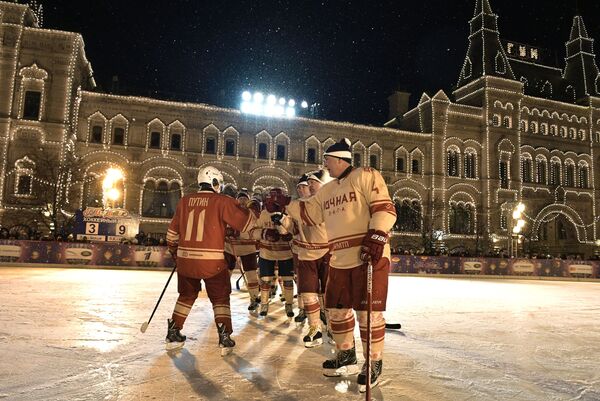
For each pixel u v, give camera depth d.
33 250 23.61
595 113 62.44
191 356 5.16
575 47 66.81
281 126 50.22
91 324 6.80
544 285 23.56
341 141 4.80
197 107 47.28
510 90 57.38
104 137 44.44
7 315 7.32
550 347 6.36
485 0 60.72
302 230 6.43
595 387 4.44
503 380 4.58
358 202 4.54
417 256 30.42
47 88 40.41
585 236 59.25
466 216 54.84
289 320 8.14
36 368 4.45
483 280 27.38
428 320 8.66
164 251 25.42
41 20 45.75
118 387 3.97
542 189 58.03
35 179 38.56
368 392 3.66
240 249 9.12
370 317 3.89
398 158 53.75
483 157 55.47
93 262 24.41
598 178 61.28
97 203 42.88
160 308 8.86
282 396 3.89
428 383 4.40
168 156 46.00
